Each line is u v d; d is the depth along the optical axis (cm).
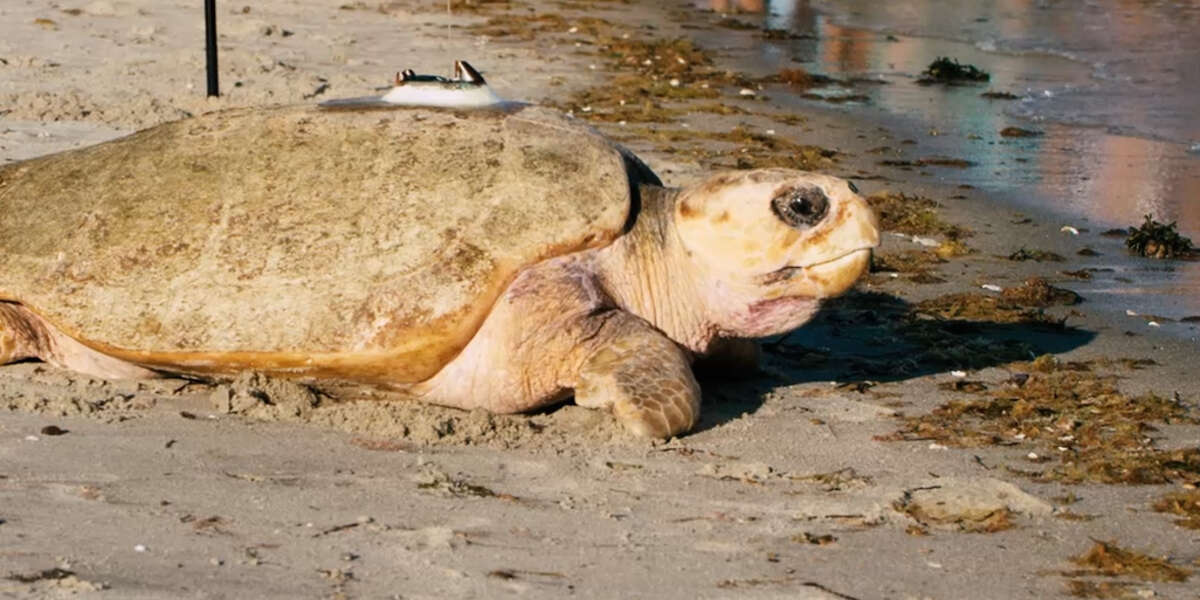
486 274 288
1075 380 325
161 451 274
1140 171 509
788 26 867
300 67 604
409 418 289
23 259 297
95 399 293
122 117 478
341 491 263
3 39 605
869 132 566
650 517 260
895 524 262
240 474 268
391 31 722
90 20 662
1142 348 348
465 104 311
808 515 263
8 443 273
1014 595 242
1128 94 671
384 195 294
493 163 297
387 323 286
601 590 237
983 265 407
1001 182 488
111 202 299
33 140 445
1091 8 969
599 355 291
